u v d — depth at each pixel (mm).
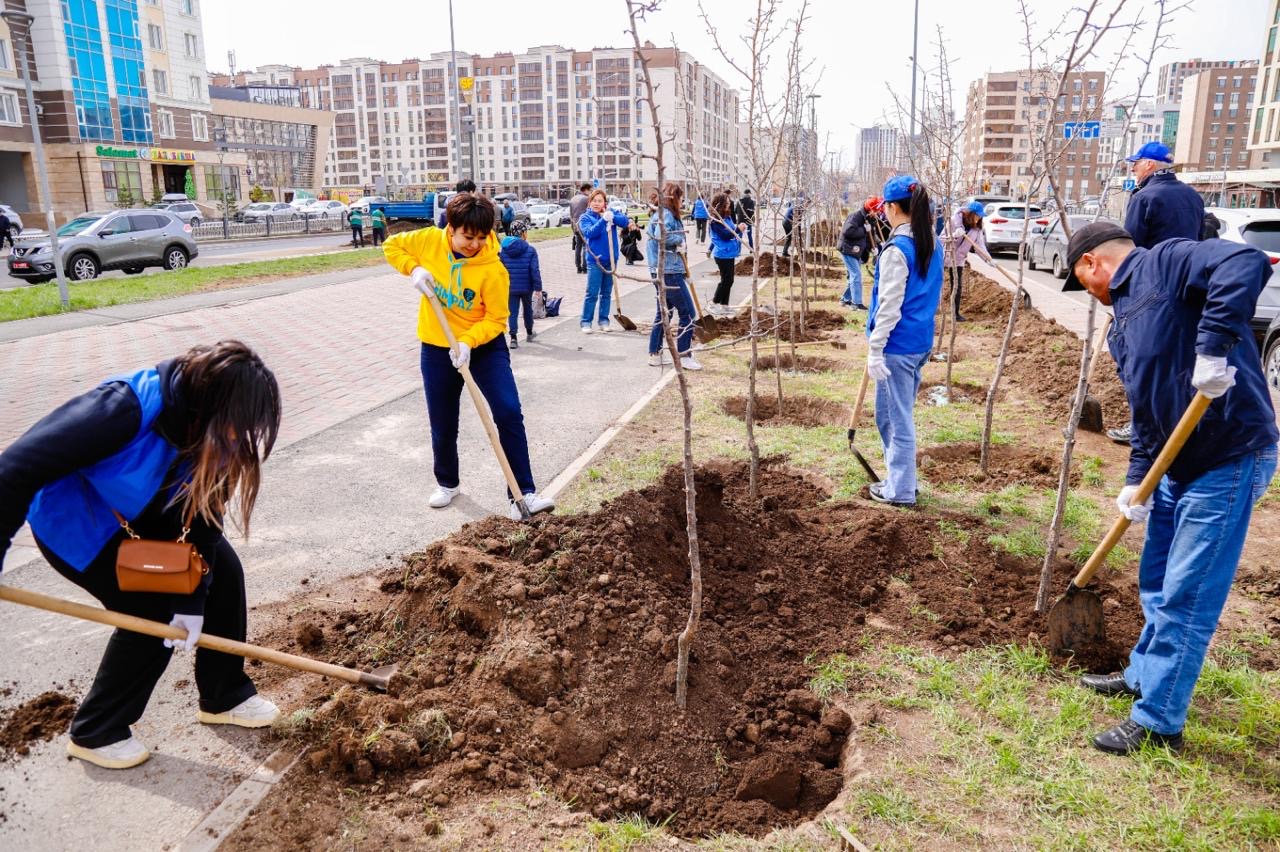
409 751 2809
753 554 4301
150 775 2783
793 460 5992
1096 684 3346
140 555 2457
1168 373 2844
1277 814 2641
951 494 5406
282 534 4746
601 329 11742
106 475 2400
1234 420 2756
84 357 9867
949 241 7785
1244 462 2775
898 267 4738
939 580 4281
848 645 3670
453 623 3428
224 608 2914
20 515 2271
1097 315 12977
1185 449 2867
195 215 45688
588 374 8859
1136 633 3734
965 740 3031
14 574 4176
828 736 3109
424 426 6914
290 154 101125
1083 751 2979
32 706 3102
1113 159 6344
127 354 10062
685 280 8672
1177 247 2824
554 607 3371
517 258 10141
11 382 8562
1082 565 4375
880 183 25719
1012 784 2799
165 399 2383
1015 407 7574
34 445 2240
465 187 10898
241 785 2738
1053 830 2588
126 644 2682
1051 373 8328
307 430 6789
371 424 6969
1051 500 5266
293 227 40188
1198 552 2842
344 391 8148
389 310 13922
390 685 3156
